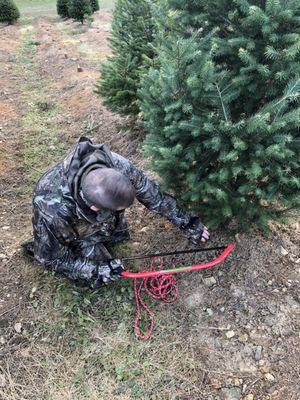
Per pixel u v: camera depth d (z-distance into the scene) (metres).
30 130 5.78
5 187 4.55
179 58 2.62
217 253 3.27
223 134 2.64
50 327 2.95
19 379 2.68
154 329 2.93
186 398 2.56
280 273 3.14
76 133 5.71
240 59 2.78
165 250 3.43
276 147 2.38
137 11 4.72
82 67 8.09
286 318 2.89
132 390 2.61
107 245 3.51
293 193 2.78
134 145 5.02
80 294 3.14
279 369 2.66
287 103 2.50
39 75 8.27
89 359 2.77
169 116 2.70
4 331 2.94
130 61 4.65
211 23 2.86
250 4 2.62
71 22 14.33
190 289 3.12
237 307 2.97
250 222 3.10
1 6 14.37
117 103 4.74
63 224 2.55
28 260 3.46
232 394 2.56
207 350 2.79
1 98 6.89
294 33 2.55
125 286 3.19
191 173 2.81
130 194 2.19
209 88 2.56
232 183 2.98
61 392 2.61
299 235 3.42
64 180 2.48
